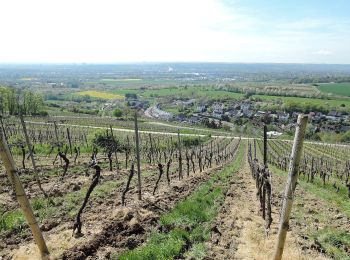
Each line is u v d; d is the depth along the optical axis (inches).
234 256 447.8
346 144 4347.9
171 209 610.2
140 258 410.3
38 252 411.8
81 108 6663.4
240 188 976.9
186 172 1198.3
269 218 534.6
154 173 1077.8
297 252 464.4
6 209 582.2
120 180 895.7
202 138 3934.5
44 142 1942.7
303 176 1779.0
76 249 414.9
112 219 523.2
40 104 4881.9
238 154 2918.3
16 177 344.2
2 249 428.1
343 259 461.4
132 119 5561.0
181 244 456.4
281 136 4697.3
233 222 587.8
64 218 546.9
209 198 734.5
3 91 4055.1
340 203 959.0
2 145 332.2
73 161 1210.0
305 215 722.8
